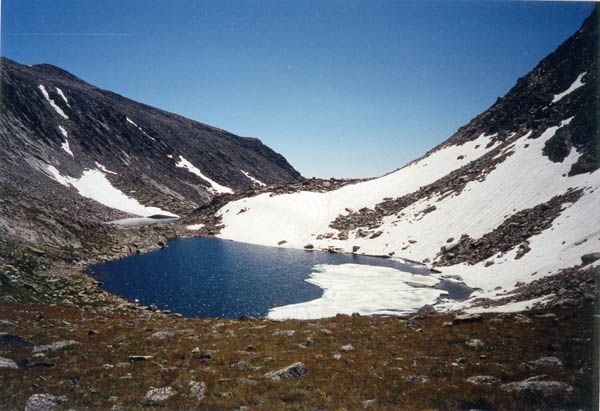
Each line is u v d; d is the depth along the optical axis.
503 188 64.94
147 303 40.34
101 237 68.44
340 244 78.75
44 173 124.31
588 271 29.61
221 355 18.70
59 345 19.27
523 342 18.75
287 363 17.61
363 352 19.31
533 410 12.68
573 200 49.09
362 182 112.81
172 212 143.00
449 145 107.31
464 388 14.28
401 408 13.22
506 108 96.94
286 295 44.56
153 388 14.71
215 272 56.25
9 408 13.12
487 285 42.75
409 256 65.44
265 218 99.00
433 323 25.31
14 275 37.16
